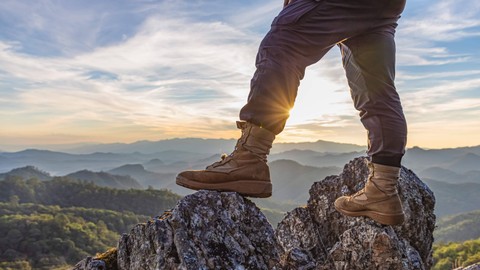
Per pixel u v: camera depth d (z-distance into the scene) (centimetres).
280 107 207
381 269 246
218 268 190
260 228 217
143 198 18462
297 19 202
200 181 218
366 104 239
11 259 9969
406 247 271
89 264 221
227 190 219
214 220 206
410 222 279
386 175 240
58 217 12888
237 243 204
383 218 242
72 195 18625
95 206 17188
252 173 215
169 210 227
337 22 208
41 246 10694
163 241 195
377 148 240
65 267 9869
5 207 15112
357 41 233
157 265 189
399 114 235
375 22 220
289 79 204
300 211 328
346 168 316
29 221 12406
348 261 260
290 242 322
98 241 11975
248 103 210
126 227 14362
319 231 312
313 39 207
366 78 235
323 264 274
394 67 238
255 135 213
